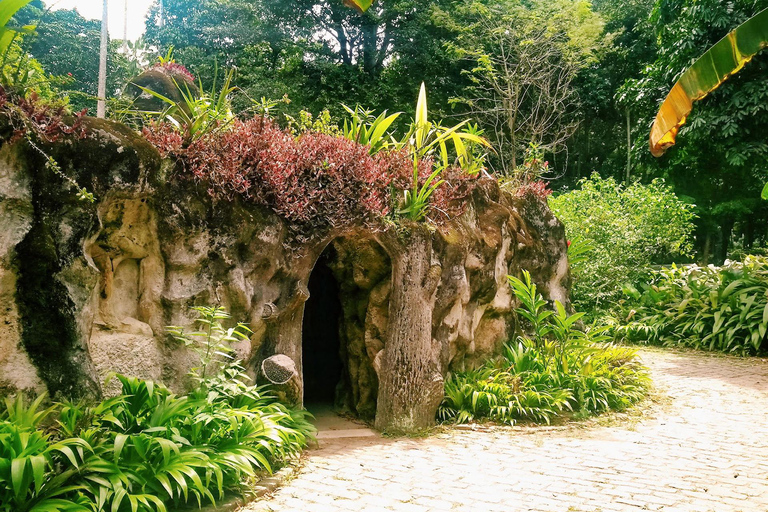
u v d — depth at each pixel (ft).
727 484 13.84
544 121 63.00
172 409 12.41
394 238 18.22
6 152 11.49
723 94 35.96
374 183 18.25
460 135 20.29
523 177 28.66
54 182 12.05
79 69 70.03
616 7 77.66
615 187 46.93
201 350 13.98
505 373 21.27
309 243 16.93
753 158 42.47
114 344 13.87
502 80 66.03
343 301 20.80
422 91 20.63
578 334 24.04
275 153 16.11
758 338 32.27
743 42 10.64
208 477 11.51
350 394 21.13
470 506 12.37
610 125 82.58
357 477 14.05
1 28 12.03
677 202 45.14
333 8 64.90
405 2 64.90
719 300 35.81
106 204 13.16
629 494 13.15
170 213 14.32
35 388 11.75
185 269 14.71
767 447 16.92
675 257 60.03
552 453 16.29
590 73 76.07
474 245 21.16
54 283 12.05
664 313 37.78
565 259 27.61
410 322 18.40
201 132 15.26
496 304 22.85
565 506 12.42
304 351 23.75
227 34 66.44
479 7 64.13
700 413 20.97
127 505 10.77
